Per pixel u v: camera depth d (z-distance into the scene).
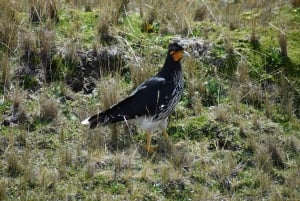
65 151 11.16
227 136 11.95
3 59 12.84
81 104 12.53
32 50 13.23
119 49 13.62
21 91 12.55
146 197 10.46
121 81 13.15
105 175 10.78
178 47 11.57
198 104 12.57
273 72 13.55
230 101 12.88
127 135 11.91
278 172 11.23
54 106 12.12
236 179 11.00
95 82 13.09
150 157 11.40
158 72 12.77
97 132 11.64
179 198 10.55
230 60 13.65
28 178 10.56
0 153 11.21
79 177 10.73
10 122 11.88
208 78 13.31
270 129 12.21
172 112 12.41
